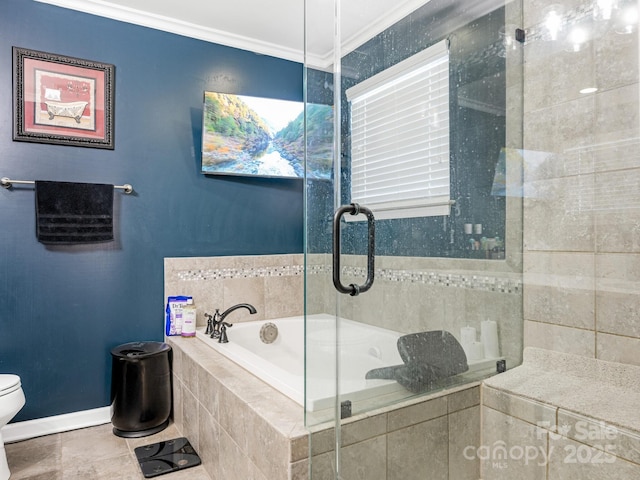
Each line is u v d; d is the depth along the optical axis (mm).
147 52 2686
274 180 3146
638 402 1475
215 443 1850
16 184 2312
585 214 1630
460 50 1751
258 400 1584
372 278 1519
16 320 2309
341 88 1562
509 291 1820
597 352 1602
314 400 1381
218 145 2854
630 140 1501
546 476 1542
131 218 2631
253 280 3020
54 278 2406
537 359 1785
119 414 2297
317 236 1497
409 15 1693
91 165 2520
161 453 2100
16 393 1919
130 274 2623
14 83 2305
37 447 2184
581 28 1627
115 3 2523
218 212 2932
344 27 1591
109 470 1944
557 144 1709
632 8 1488
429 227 1658
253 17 2703
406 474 1514
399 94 1648
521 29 1821
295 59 3234
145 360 2320
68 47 2451
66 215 2371
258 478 1467
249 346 2805
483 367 1742
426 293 1631
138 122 2656
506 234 1818
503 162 1824
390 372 1532
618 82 1527
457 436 1654
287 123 3094
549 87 1731
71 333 2447
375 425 1464
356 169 1531
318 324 1438
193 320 2639
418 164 1646
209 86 2893
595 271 1606
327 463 1361
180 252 2795
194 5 2559
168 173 2754
